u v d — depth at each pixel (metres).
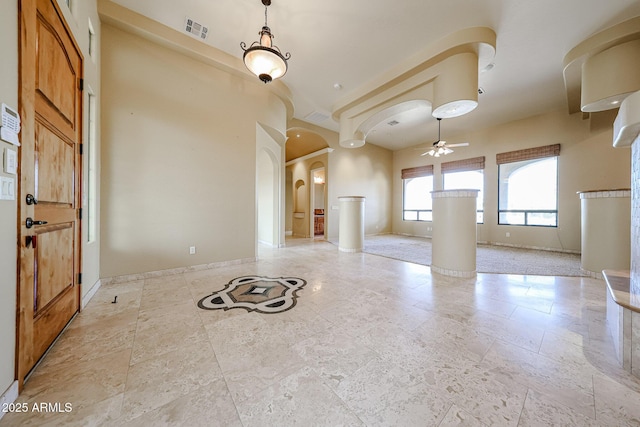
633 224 1.82
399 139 7.64
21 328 1.21
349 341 1.66
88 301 2.31
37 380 1.27
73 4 2.02
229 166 3.80
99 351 1.53
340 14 2.77
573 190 5.08
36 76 1.42
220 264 3.72
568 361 1.44
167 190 3.21
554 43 3.13
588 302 2.34
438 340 1.67
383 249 5.47
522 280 3.06
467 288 2.76
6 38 1.13
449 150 5.70
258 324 1.90
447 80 3.21
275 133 4.79
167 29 3.03
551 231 5.35
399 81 3.82
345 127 4.95
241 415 1.06
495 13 2.71
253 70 2.75
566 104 4.98
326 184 7.09
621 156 4.55
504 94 4.55
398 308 2.21
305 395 1.17
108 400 1.14
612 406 1.10
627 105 1.54
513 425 1.00
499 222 6.24
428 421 1.02
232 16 2.84
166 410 1.08
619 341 1.40
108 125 2.78
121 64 2.86
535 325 1.88
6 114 1.12
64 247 1.79
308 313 2.10
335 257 4.56
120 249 2.88
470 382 1.26
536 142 5.57
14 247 1.19
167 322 1.92
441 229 3.36
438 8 2.66
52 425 1.01
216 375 1.32
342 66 3.76
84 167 2.21
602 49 2.95
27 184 1.28
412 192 8.45
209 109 3.57
